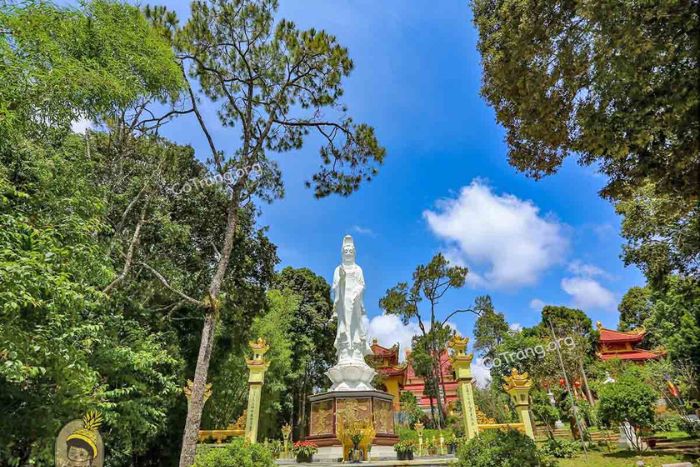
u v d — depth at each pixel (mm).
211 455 11289
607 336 49250
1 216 8625
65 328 9469
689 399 27641
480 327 40938
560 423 35562
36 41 10422
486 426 15711
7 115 9508
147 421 15523
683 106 7664
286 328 32250
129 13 13828
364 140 18719
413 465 14094
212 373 24234
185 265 23344
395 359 49938
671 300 23688
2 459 9273
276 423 33125
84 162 14945
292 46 17688
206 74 17750
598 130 8828
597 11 8297
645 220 15844
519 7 10297
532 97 10352
